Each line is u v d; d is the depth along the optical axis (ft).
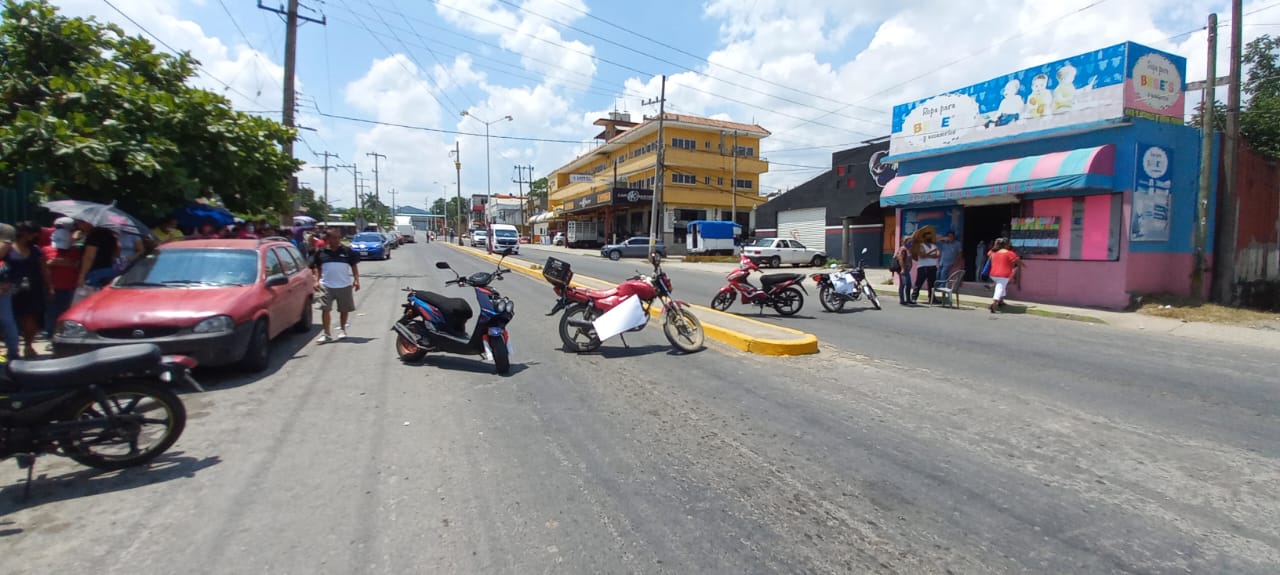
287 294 28.37
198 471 14.49
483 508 12.62
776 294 41.47
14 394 13.46
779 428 17.71
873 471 14.61
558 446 16.19
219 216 39.34
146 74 41.16
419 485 13.73
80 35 38.73
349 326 35.73
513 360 26.63
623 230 187.93
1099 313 42.32
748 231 172.65
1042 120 48.96
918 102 60.39
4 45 37.52
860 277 44.88
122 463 14.57
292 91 62.90
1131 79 43.88
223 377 23.56
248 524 11.92
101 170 31.48
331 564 10.51
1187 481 14.16
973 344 31.35
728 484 13.85
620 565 10.53
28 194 32.60
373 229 204.44
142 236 30.19
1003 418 18.78
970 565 10.57
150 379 15.05
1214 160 48.11
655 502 12.94
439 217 453.17
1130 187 43.78
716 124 167.43
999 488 13.70
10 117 35.70
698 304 48.67
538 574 10.23
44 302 25.31
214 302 22.54
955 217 58.03
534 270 74.23
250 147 42.27
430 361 26.32
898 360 27.12
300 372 24.35
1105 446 16.40
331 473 14.35
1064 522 12.14
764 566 10.52
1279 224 55.88
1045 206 49.21
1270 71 65.82
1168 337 34.73
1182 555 10.93
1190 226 47.83
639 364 25.94
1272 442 16.81
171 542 11.24
